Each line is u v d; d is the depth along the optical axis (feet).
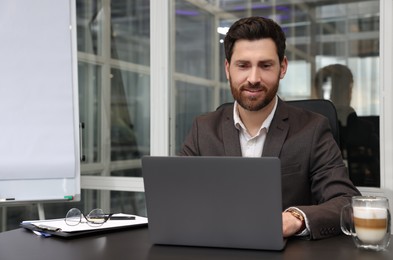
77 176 8.24
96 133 9.22
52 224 4.06
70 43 8.21
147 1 8.84
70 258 3.07
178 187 3.34
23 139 8.02
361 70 7.49
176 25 8.75
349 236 3.66
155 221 3.43
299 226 3.54
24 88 8.04
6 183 7.97
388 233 3.25
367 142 7.40
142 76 8.91
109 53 9.15
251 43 4.45
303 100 5.76
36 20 8.07
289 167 4.76
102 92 9.20
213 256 3.11
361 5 7.47
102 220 4.13
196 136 5.39
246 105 4.61
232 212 3.24
